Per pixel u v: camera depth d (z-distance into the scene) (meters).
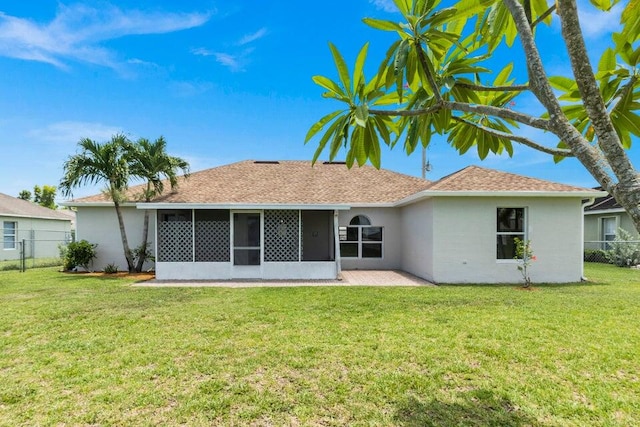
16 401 4.08
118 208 14.99
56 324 7.00
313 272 13.95
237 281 13.40
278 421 3.68
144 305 8.72
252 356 5.34
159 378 4.64
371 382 4.50
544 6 2.57
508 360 5.15
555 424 3.61
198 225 14.45
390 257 17.12
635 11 2.11
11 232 25.00
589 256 20.44
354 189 18.08
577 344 5.73
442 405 3.96
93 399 4.11
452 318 7.32
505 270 12.59
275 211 14.47
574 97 2.76
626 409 3.87
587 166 1.78
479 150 3.42
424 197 12.96
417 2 2.49
